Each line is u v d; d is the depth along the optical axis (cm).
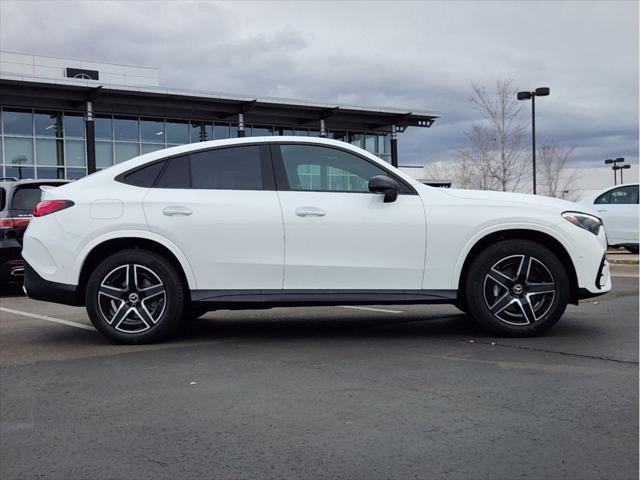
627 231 1356
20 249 936
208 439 321
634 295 829
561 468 280
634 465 282
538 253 540
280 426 337
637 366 450
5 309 812
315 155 566
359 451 302
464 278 559
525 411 354
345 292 545
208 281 542
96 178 558
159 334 545
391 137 3306
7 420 355
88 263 556
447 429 329
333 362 477
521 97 2577
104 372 456
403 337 573
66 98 2555
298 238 541
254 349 528
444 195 559
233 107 2880
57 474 284
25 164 2622
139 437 326
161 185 553
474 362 469
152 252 543
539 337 556
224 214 541
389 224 544
